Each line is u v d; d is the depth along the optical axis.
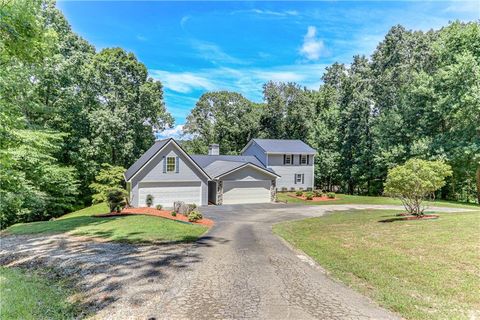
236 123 42.50
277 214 19.30
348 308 4.66
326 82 50.84
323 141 37.72
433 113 25.66
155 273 6.43
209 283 5.80
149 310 4.69
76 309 4.90
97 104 26.62
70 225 12.82
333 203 25.12
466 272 5.82
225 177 24.80
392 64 34.81
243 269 6.70
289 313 4.50
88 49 26.89
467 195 29.84
